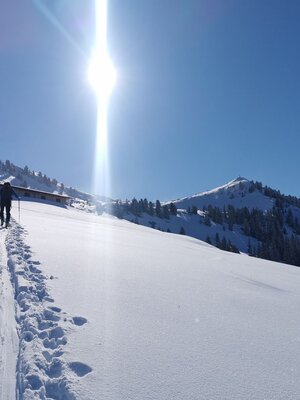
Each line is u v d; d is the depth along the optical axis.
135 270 9.17
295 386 3.87
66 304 5.81
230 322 5.85
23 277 7.20
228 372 4.05
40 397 3.42
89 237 15.98
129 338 4.72
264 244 174.00
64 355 4.09
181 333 5.10
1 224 16.41
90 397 3.33
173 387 3.62
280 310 7.05
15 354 4.34
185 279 8.92
